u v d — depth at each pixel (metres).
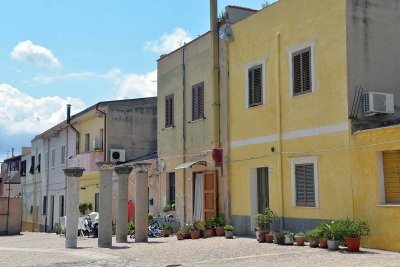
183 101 23.33
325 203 15.37
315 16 16.11
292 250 13.86
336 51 15.24
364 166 14.17
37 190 43.62
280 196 17.12
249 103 19.00
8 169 55.50
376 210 13.77
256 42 18.73
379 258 11.88
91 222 23.30
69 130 36.59
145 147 31.66
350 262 11.32
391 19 15.77
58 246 18.23
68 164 35.00
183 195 22.73
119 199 18.75
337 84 15.15
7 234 29.80
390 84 15.48
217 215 20.36
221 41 20.77
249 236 18.56
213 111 20.69
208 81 21.42
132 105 31.69
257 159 18.39
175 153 23.69
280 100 17.38
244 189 19.06
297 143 16.56
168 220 22.17
